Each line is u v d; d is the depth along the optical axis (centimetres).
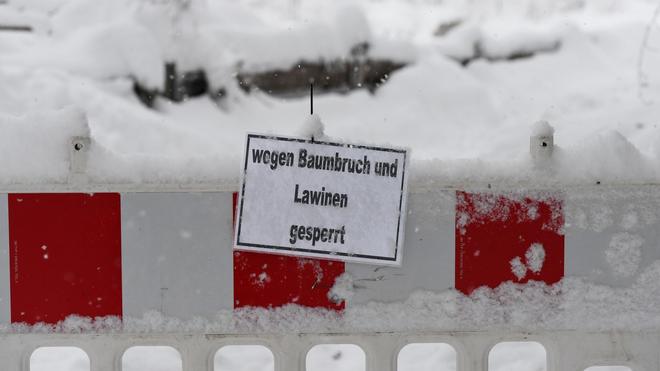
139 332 240
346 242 235
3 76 889
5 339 239
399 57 1095
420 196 238
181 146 856
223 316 239
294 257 238
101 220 237
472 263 239
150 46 985
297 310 239
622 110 970
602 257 241
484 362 246
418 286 240
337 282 239
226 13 1095
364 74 1070
